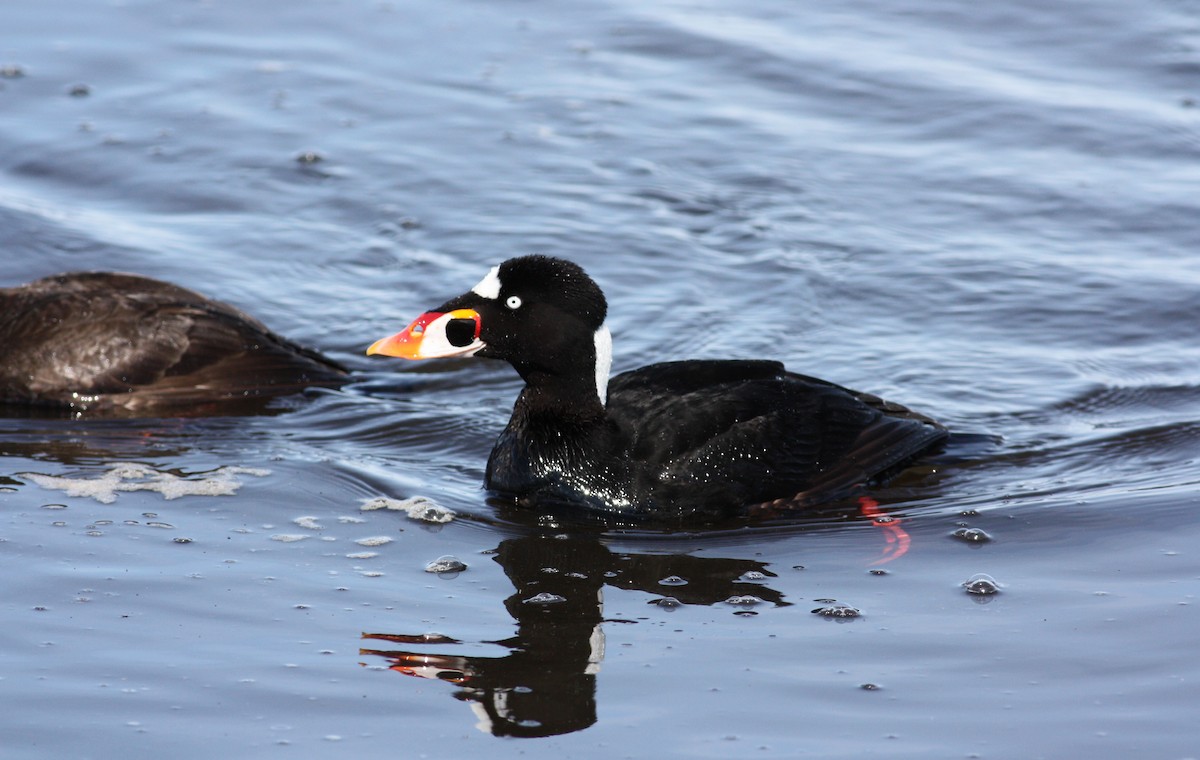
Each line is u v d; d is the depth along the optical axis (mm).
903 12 21531
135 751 7535
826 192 17016
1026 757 7531
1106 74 19719
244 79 19156
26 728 7707
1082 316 14453
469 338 10906
